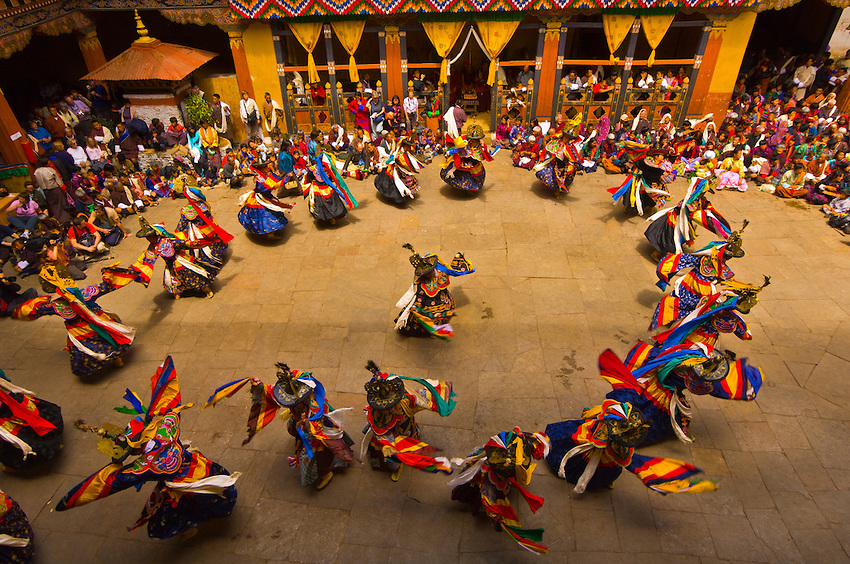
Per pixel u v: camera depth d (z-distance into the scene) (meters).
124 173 12.40
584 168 12.88
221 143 14.36
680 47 17.84
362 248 10.00
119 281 7.39
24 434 5.79
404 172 11.04
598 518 5.33
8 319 8.46
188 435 6.38
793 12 19.05
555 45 13.59
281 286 9.03
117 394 7.03
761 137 13.52
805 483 5.60
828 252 9.53
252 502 5.62
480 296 8.57
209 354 7.61
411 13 13.43
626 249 9.73
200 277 8.58
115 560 5.17
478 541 5.18
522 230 10.41
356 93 14.68
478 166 11.21
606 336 7.68
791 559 4.91
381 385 5.06
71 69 18.08
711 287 7.13
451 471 5.52
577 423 5.70
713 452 5.95
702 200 8.64
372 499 5.62
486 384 6.92
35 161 11.97
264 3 13.13
